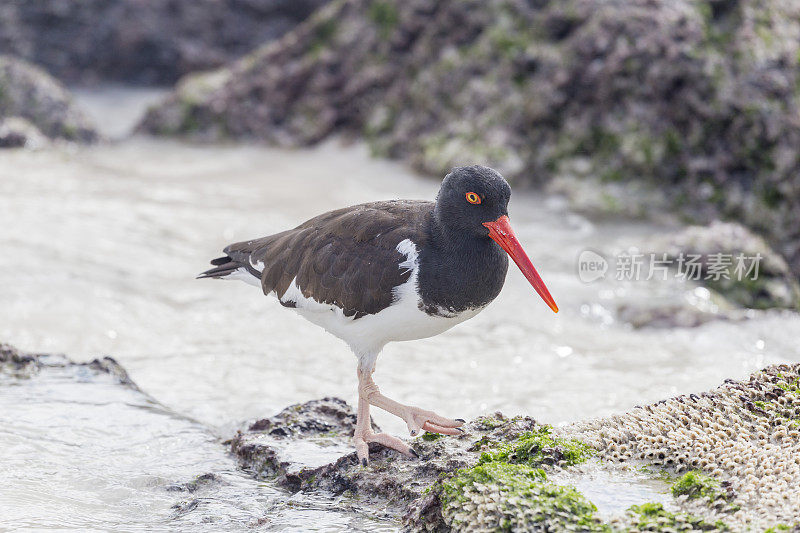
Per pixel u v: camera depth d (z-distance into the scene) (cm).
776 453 640
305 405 866
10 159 1906
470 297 746
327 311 780
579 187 1659
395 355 1146
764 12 1672
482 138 1753
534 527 593
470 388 1046
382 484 711
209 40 2578
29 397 916
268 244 846
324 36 2080
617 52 1642
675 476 650
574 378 1072
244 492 748
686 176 1619
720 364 1105
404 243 743
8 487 747
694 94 1611
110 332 1170
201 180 1828
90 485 764
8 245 1388
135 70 2603
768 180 1591
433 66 1895
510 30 1795
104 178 1823
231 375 1072
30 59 2527
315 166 1920
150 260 1397
